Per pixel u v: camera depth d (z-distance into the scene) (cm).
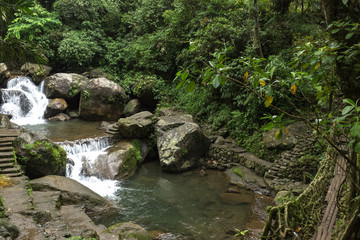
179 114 1469
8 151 877
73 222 679
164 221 778
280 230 285
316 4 568
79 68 1964
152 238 670
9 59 326
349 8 188
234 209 842
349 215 230
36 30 1756
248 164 1077
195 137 1186
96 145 1188
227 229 735
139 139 1300
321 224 411
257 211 818
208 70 186
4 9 251
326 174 561
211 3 1437
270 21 1280
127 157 1139
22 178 792
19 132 1003
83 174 1038
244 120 1197
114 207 846
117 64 1995
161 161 1148
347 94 197
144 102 1700
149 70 1855
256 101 1108
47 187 786
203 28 1376
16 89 1579
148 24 1958
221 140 1243
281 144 1028
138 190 982
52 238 529
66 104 1644
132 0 2306
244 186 999
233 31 1208
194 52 1308
